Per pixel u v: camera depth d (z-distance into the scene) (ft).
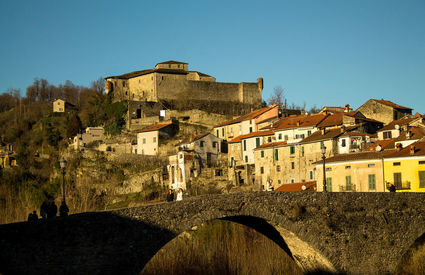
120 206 357.41
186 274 201.57
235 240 209.87
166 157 409.49
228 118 474.90
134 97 522.47
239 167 349.61
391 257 159.33
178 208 126.82
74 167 422.00
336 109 386.11
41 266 105.81
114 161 429.79
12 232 103.14
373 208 158.51
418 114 306.76
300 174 301.43
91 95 639.76
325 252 151.53
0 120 628.28
